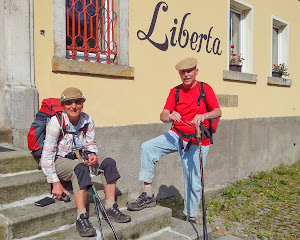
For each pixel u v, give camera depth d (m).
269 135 8.05
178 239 3.45
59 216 3.08
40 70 4.07
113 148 4.82
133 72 5.01
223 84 6.75
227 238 3.79
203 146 3.71
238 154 7.07
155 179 5.48
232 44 7.45
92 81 4.55
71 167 3.12
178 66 3.56
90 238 2.97
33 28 3.99
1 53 3.96
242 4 7.17
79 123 3.36
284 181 6.96
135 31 5.08
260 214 5.00
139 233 3.36
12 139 3.97
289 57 9.05
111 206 3.32
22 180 3.24
